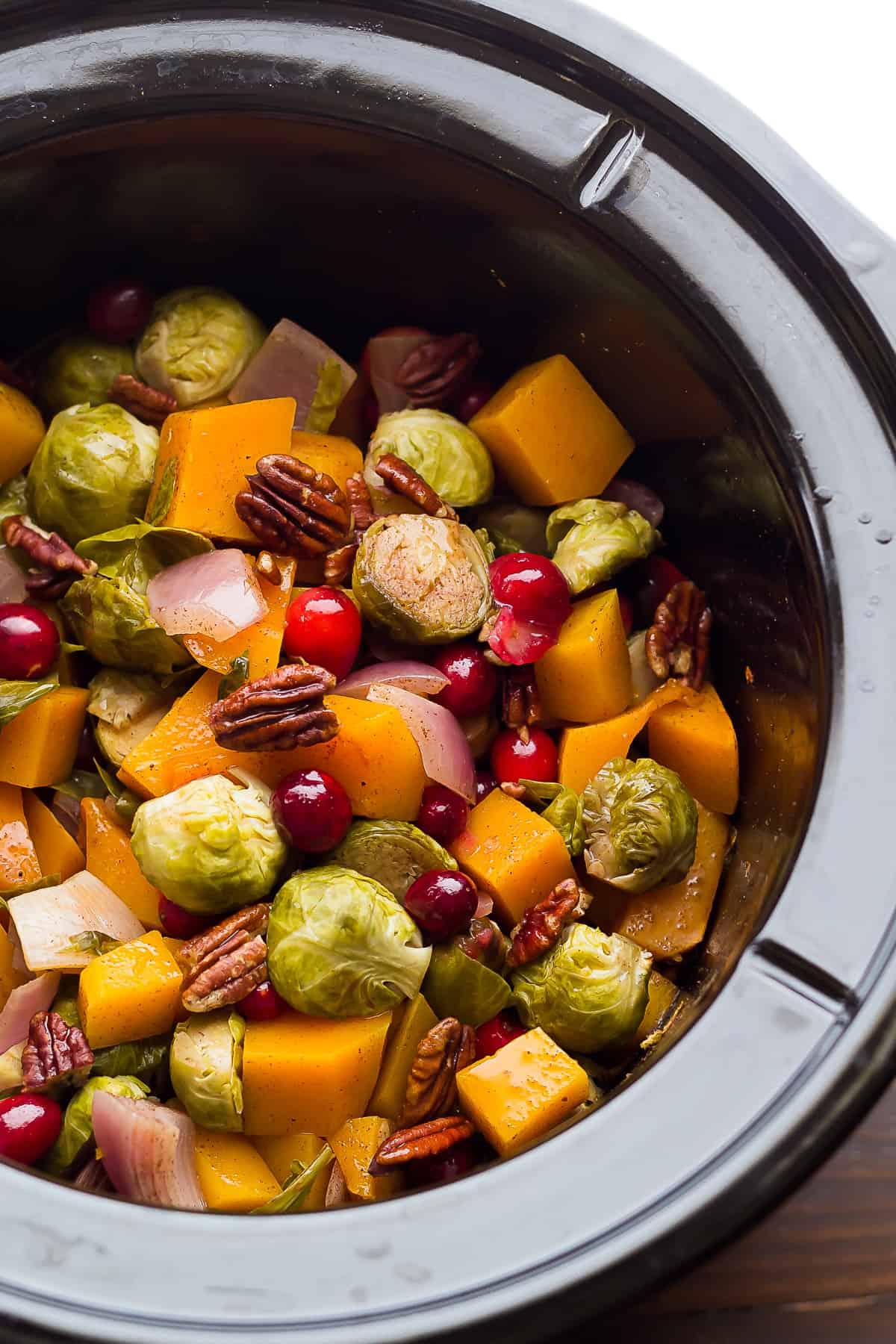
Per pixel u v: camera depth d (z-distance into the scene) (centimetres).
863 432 61
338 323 72
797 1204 65
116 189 65
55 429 68
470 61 63
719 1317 64
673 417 66
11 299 68
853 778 58
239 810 64
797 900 57
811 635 61
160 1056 64
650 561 70
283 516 67
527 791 67
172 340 69
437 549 67
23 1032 64
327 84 62
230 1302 54
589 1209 55
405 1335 53
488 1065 63
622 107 63
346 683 67
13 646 65
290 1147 63
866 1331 64
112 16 62
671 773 67
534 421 69
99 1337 53
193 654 65
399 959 63
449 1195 55
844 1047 56
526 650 68
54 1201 54
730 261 62
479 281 68
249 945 63
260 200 67
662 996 66
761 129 62
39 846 66
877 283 61
